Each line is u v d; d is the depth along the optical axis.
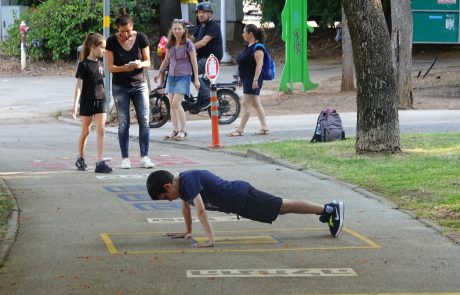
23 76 60.00
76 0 63.41
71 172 24.02
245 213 15.12
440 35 64.38
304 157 25.34
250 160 26.28
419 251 14.99
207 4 33.47
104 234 16.33
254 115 39.22
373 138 24.75
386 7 63.75
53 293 12.56
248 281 13.16
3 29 69.12
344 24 46.50
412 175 21.61
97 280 13.20
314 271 13.72
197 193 14.77
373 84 24.52
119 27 23.48
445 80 50.62
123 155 24.56
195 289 12.77
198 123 36.12
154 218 17.84
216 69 29.16
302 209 15.55
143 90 24.34
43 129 35.91
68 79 58.06
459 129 31.70
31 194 20.52
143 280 13.21
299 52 48.09
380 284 13.05
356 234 16.25
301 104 42.84
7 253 14.78
